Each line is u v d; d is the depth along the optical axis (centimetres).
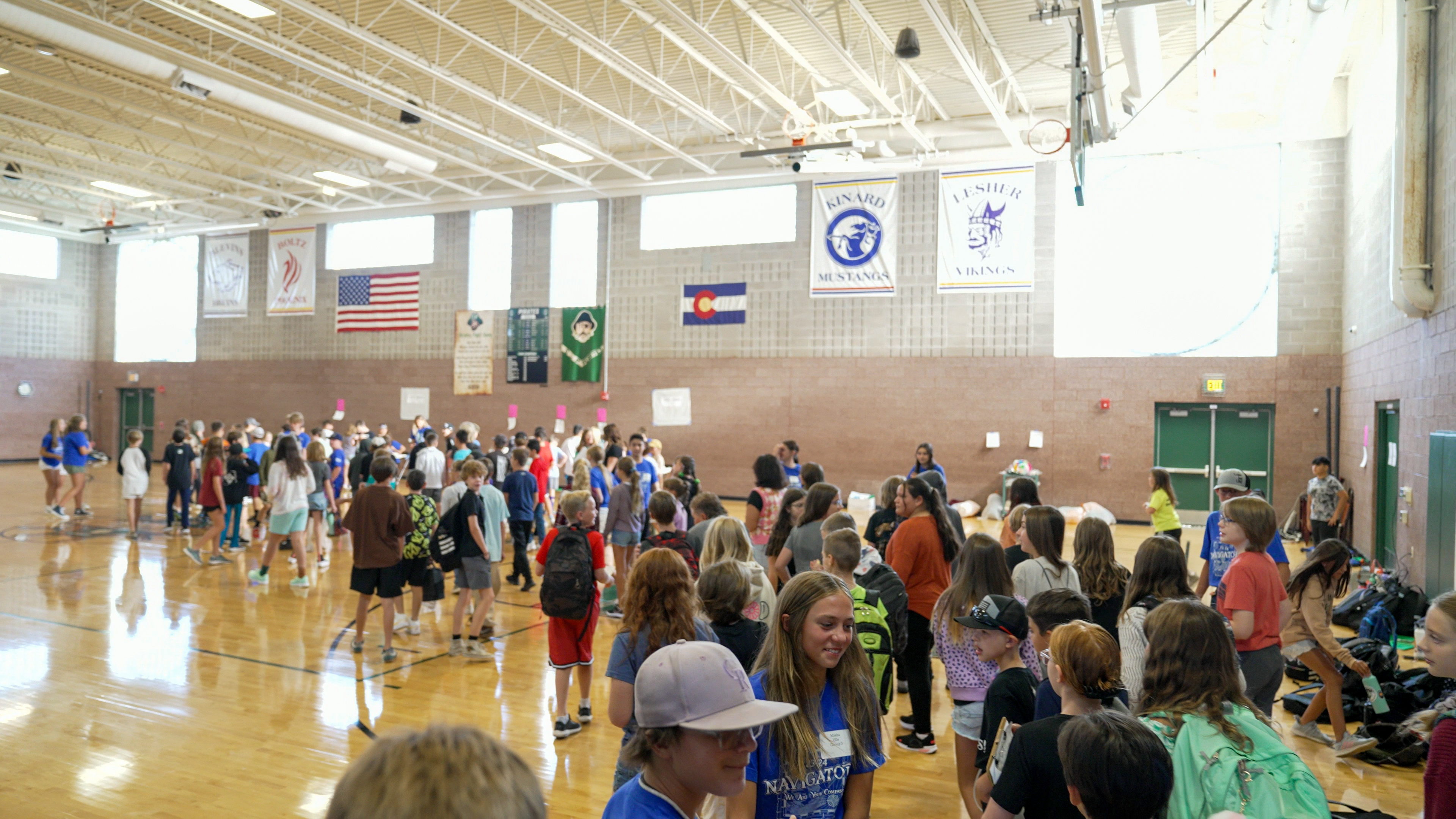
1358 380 1248
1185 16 1122
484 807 79
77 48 1104
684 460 969
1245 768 216
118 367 2534
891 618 429
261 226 2272
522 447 978
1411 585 891
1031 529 445
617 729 552
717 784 166
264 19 1196
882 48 1270
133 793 448
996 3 1114
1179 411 1510
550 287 1966
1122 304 1529
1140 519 1519
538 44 1292
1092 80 893
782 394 1766
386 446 1209
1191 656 239
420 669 671
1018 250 1583
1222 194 1468
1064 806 222
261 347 2291
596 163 1791
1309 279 1416
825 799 235
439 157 1789
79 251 2550
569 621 537
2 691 604
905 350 1669
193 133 1742
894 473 1680
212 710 572
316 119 1415
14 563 1048
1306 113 1362
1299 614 528
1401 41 833
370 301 2147
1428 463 812
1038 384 1578
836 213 1719
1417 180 811
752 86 1446
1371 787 472
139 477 1222
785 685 235
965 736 379
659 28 1127
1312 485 1134
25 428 2439
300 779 470
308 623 802
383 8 1166
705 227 1845
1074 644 243
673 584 359
